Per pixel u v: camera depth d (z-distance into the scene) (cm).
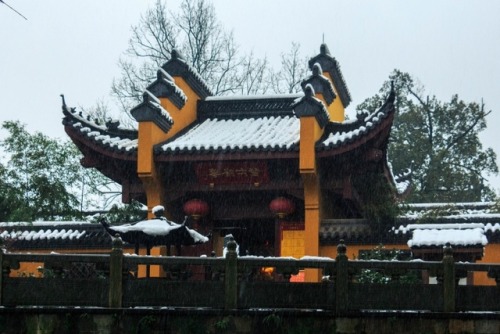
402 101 5475
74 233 3319
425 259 2869
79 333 1952
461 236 2870
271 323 1955
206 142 3284
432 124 5391
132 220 3531
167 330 1956
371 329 1964
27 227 3353
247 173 3284
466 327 1966
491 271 2008
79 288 1978
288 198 3334
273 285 1989
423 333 1967
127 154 3269
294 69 5034
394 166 5222
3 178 3516
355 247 3188
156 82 3416
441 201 5078
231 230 3522
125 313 1956
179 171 3344
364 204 3300
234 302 1969
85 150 3372
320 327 1964
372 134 3095
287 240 3328
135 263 1989
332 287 1991
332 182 3253
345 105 4072
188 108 3612
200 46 4694
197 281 1986
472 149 5338
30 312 1959
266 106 3656
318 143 3178
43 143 3591
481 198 5209
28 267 3281
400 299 1988
